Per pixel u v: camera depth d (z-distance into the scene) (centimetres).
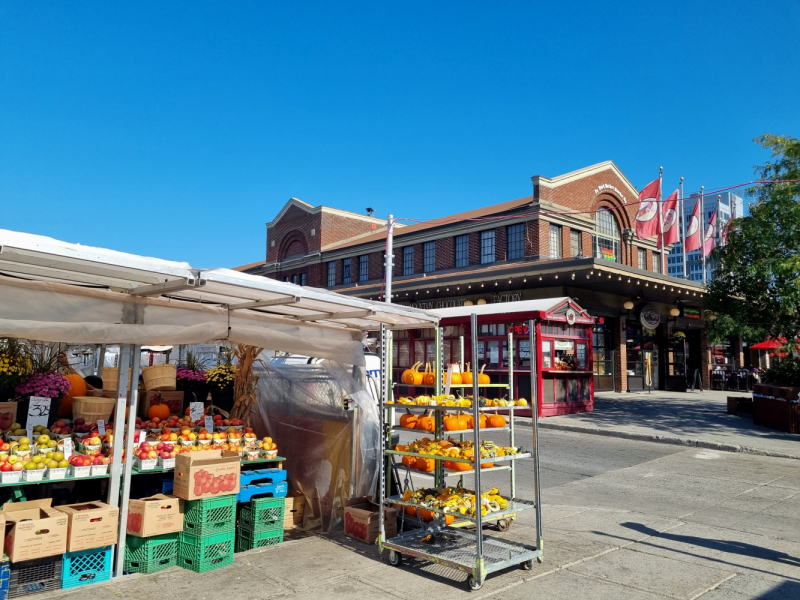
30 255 404
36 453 536
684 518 753
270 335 673
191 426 691
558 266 1991
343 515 701
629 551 615
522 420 1677
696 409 1912
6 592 461
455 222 2814
